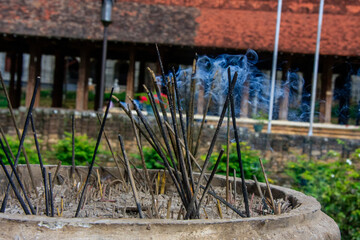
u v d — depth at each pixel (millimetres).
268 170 9414
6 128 10539
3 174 2100
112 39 14516
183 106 4355
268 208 1960
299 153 9492
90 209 1840
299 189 6934
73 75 27719
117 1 15617
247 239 1275
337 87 16656
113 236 1177
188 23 15156
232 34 14797
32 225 1177
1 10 14953
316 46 13031
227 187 1942
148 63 17266
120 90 23438
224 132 8250
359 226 5941
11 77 16984
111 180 2410
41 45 15406
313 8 15727
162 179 2316
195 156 2127
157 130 7211
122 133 10008
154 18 15258
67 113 10445
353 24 15281
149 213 1630
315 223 1518
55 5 15328
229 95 1523
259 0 15891
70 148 7027
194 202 1541
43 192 2098
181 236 1216
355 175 6441
